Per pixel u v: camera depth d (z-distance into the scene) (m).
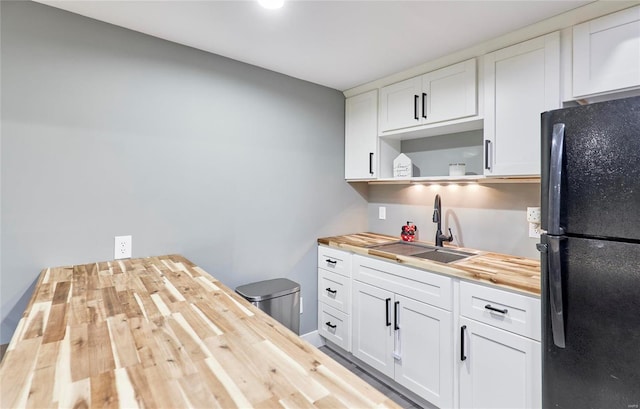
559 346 1.20
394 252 2.33
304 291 2.67
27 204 1.57
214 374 0.73
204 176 2.12
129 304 1.16
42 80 1.60
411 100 2.34
